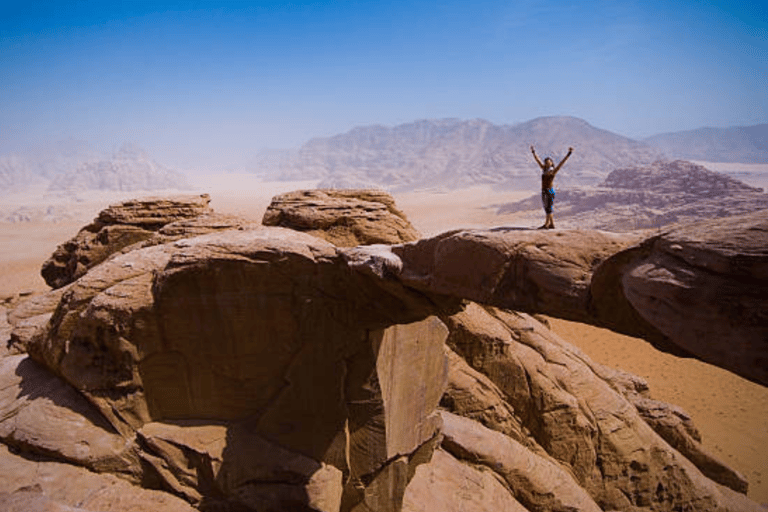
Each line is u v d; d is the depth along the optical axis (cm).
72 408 1053
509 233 773
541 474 1373
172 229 1430
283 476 995
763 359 500
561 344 1808
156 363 1041
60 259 2062
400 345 1105
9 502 707
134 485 991
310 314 1011
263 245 998
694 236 575
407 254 925
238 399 1059
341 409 1043
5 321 1695
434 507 1191
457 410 1520
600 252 699
